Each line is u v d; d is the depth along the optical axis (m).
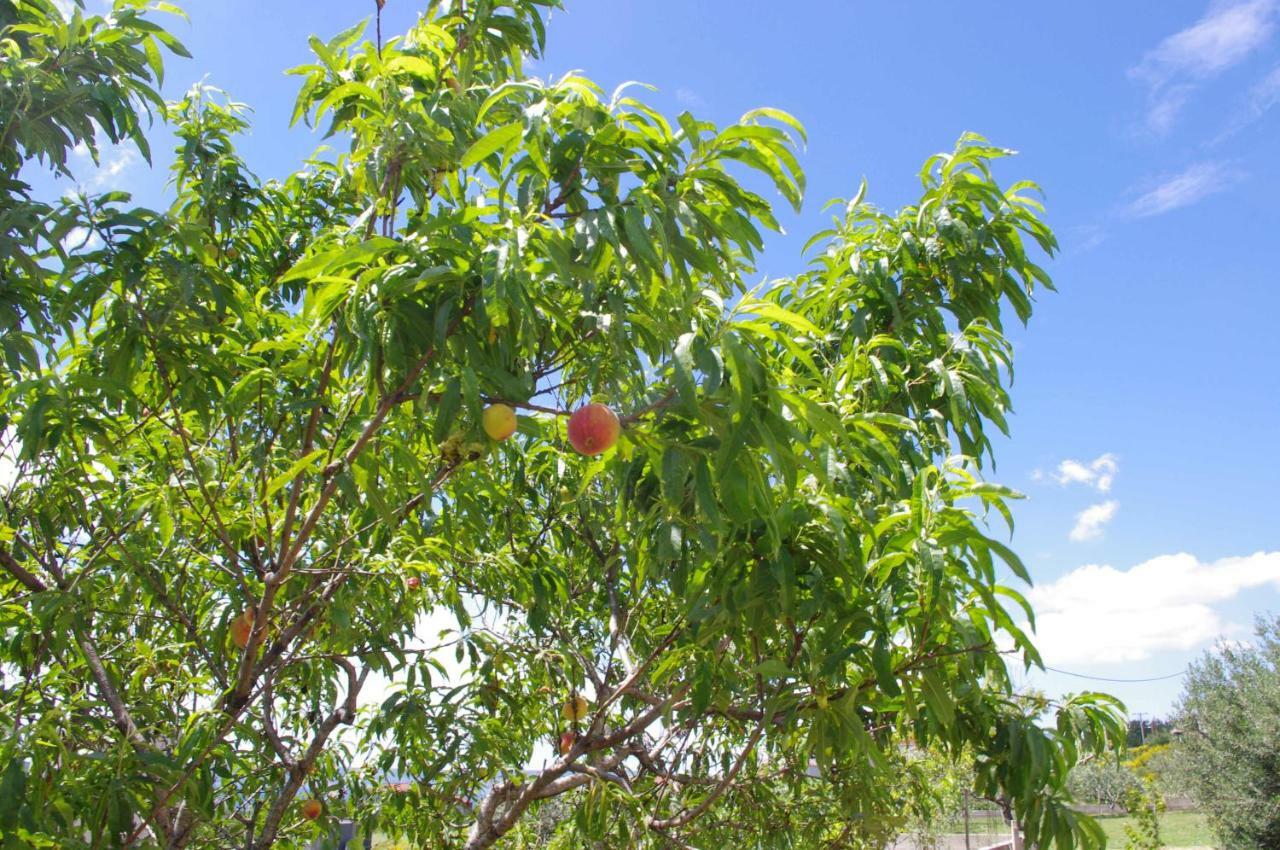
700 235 2.10
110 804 2.28
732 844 4.34
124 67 2.95
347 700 3.88
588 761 4.23
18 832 2.02
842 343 3.57
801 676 2.65
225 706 3.09
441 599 4.02
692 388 1.79
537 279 2.06
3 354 2.70
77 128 2.80
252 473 3.45
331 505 3.82
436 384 1.95
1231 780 15.66
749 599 2.45
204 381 2.73
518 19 3.27
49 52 2.86
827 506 2.28
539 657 4.09
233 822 3.64
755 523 2.35
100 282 2.54
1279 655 15.97
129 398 2.58
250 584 3.70
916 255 3.66
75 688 3.37
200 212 3.57
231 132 3.72
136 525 3.23
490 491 2.78
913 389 3.55
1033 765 2.69
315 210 4.12
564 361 2.36
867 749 2.48
